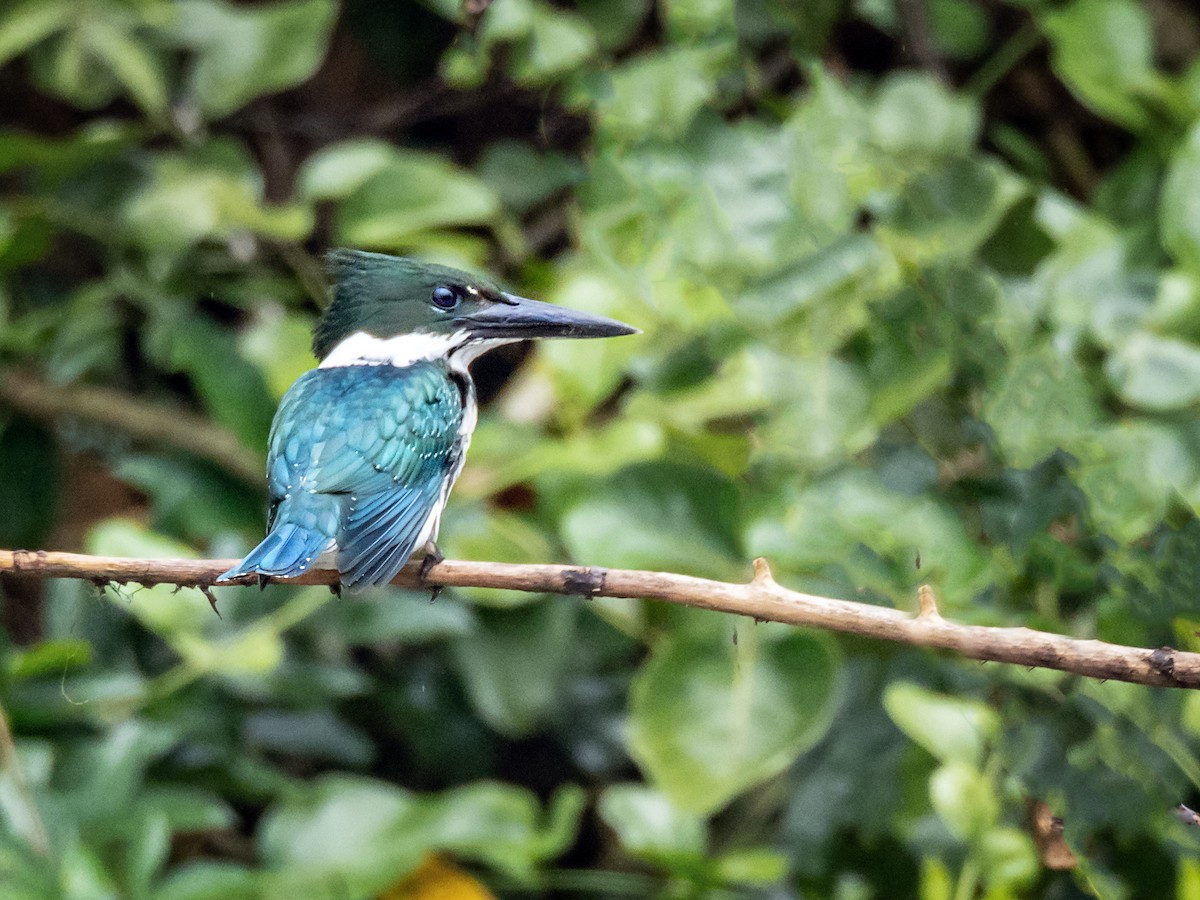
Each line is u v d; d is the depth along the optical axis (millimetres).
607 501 8523
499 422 9242
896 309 8875
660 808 8938
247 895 8320
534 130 11086
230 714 9648
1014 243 9898
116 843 8781
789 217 9227
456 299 8648
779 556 8242
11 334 10242
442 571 6480
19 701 9023
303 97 12070
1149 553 8258
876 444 8906
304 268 10578
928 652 8516
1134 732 7918
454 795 8852
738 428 9609
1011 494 8625
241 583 7094
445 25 11891
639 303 9148
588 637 10305
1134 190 10375
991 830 7859
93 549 8852
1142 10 11148
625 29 10719
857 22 11562
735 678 8250
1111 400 9453
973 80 11211
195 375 9398
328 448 7688
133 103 12039
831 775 9219
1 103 12000
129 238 10039
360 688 9422
